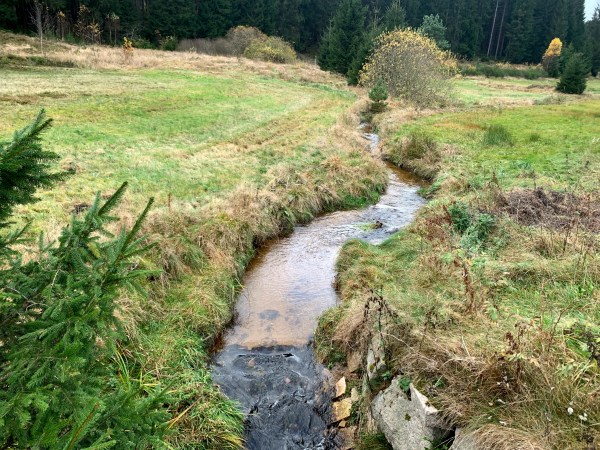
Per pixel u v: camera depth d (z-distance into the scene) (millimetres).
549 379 3805
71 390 2607
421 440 4047
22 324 2633
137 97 23984
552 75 64000
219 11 63500
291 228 11305
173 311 6820
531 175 12891
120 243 3010
